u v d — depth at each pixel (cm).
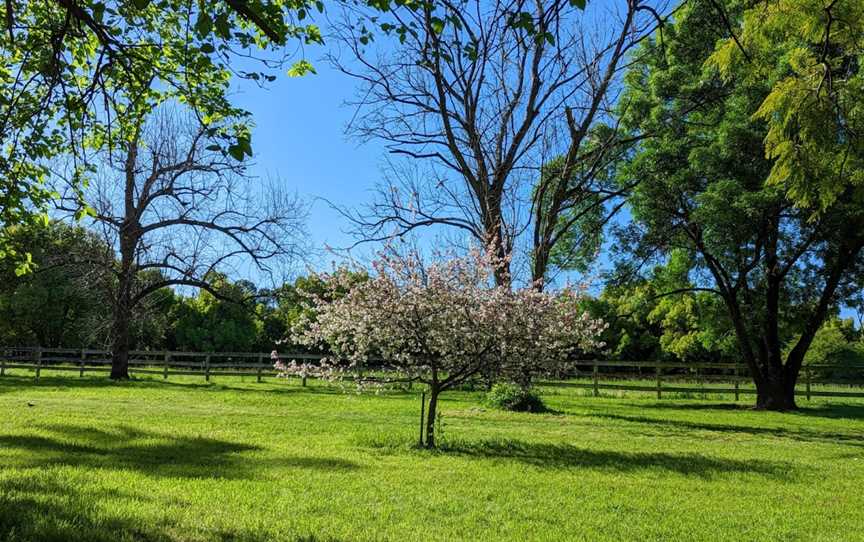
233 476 759
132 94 808
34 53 778
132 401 1656
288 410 1585
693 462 1002
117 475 727
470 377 1120
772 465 1002
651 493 764
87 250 2670
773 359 2247
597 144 2070
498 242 1778
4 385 2083
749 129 1791
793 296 2367
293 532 540
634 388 2481
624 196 2128
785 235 2158
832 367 2528
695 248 2216
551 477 839
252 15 443
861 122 695
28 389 1938
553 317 1064
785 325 2434
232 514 584
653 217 2052
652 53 1988
